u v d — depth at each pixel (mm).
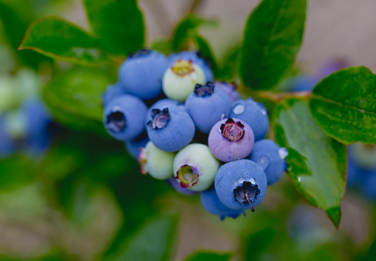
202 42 222
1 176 292
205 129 195
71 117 255
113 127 206
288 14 210
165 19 314
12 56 298
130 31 226
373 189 283
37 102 277
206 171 190
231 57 268
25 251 418
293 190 332
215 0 535
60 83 248
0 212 374
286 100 217
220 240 471
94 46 226
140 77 205
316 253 292
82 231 339
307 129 212
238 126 188
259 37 214
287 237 307
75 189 293
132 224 280
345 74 205
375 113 200
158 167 199
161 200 315
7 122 281
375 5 531
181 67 201
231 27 477
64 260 294
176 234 256
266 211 351
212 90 195
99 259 272
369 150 275
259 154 195
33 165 295
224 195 185
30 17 271
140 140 212
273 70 218
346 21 529
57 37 221
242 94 233
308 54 519
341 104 207
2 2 262
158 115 192
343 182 203
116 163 277
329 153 207
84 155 274
